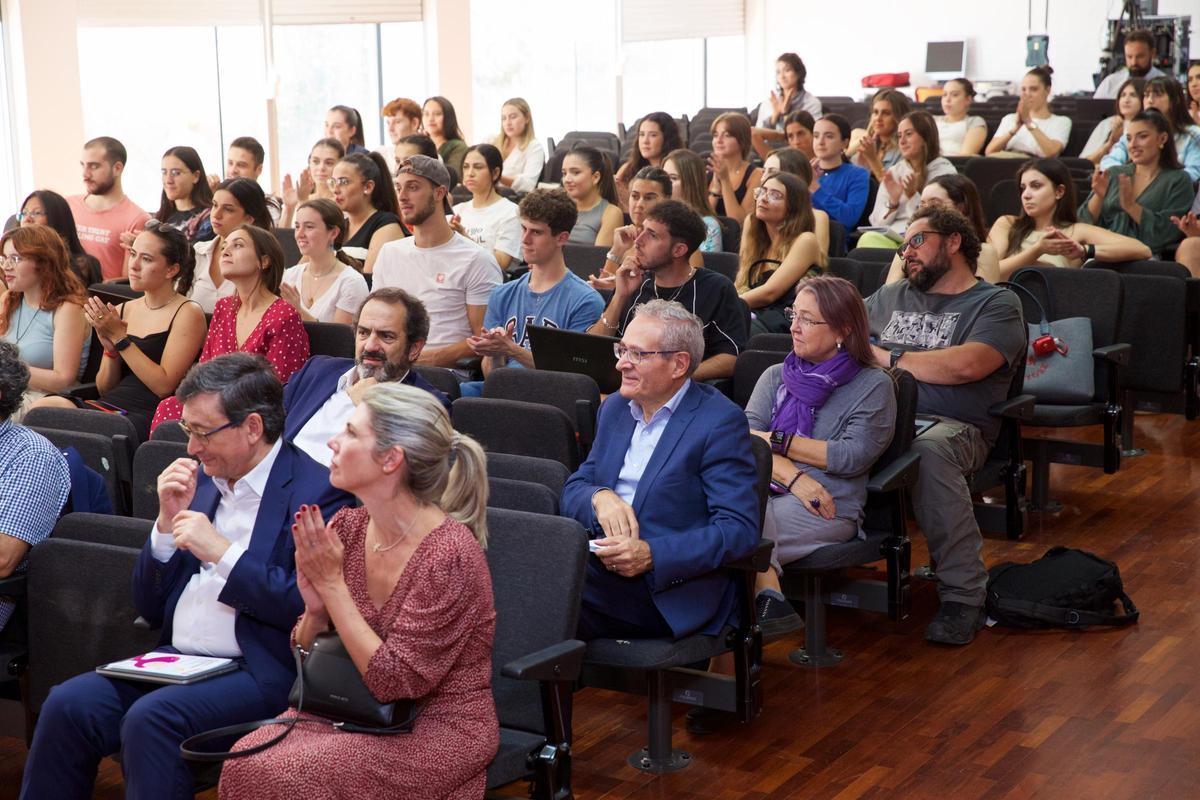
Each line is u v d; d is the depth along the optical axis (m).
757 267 5.39
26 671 2.96
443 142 9.30
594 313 4.68
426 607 2.37
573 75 13.88
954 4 14.37
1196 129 7.79
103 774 3.31
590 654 3.08
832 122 7.29
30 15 9.52
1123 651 3.86
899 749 3.31
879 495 3.79
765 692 3.68
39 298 4.89
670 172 6.14
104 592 2.85
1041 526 4.92
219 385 2.73
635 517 3.14
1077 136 9.19
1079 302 4.95
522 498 3.09
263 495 2.78
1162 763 3.18
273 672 2.65
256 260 4.56
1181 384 5.20
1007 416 4.32
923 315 4.41
